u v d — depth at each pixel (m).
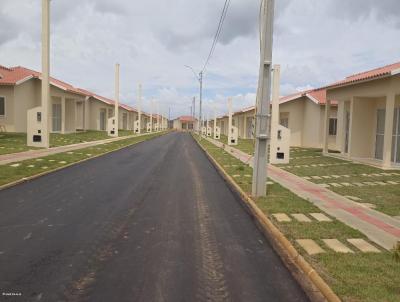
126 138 40.75
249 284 5.25
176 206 9.67
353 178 14.62
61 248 6.43
